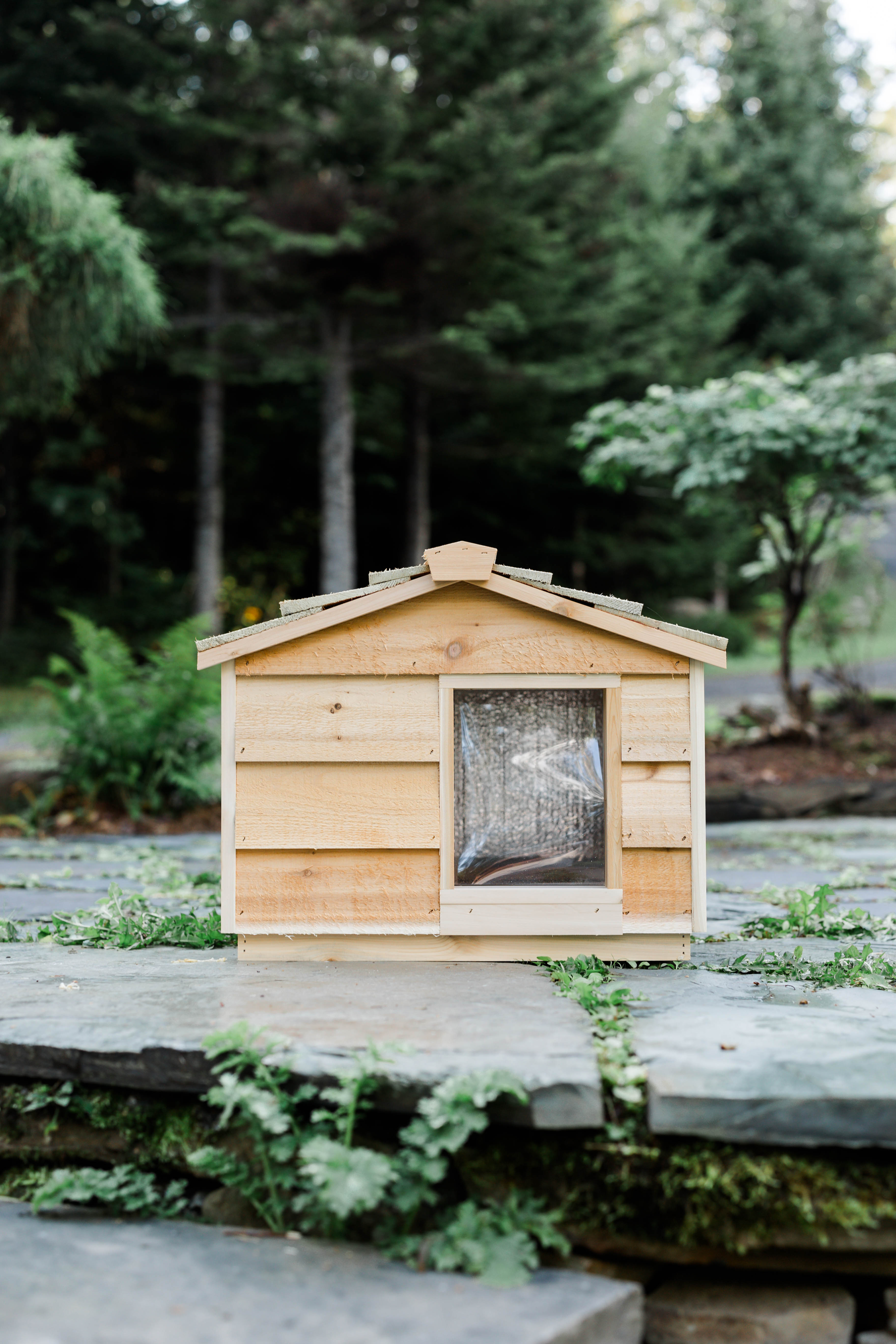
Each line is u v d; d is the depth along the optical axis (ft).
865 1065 7.36
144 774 25.03
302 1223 7.57
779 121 89.76
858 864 19.31
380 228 44.86
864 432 27.86
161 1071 7.80
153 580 61.93
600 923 10.23
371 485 69.72
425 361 50.60
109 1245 7.27
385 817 10.31
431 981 9.59
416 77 49.21
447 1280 6.79
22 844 21.44
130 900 13.60
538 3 46.57
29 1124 8.50
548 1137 7.46
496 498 69.10
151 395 60.85
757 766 29.66
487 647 10.31
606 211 56.34
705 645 10.15
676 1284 7.41
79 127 53.52
